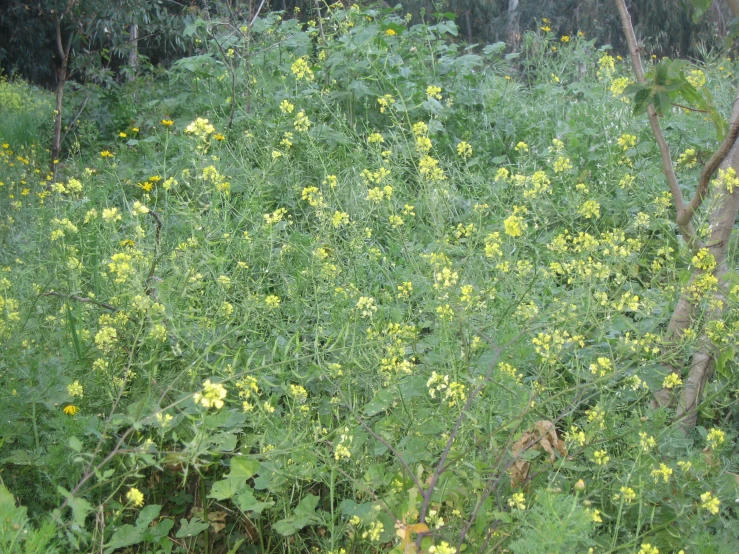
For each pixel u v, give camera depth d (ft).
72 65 28.30
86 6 25.49
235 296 10.49
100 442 7.11
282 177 15.78
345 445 7.75
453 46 21.68
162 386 8.70
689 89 9.71
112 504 7.78
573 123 18.30
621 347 8.87
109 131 26.27
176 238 12.63
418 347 10.16
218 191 11.30
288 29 22.11
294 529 7.52
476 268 11.13
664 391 9.91
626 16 10.57
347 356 9.19
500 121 19.52
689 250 10.17
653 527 7.50
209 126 10.08
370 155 16.60
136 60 36.24
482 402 8.20
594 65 25.98
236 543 8.20
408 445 7.95
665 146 10.28
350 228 11.99
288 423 8.41
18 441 8.53
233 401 8.05
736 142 10.27
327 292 10.88
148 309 8.14
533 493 7.64
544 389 8.09
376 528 7.17
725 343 9.05
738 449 9.19
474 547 7.10
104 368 8.70
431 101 17.92
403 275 11.75
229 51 20.18
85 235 11.50
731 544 7.31
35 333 9.84
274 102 19.29
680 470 8.03
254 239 11.24
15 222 16.48
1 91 37.52
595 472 8.16
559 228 12.87
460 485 7.65
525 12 57.36
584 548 7.35
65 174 21.68
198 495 8.98
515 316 9.62
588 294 9.09
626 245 10.53
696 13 10.02
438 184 11.38
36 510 8.05
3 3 45.75
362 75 19.72
